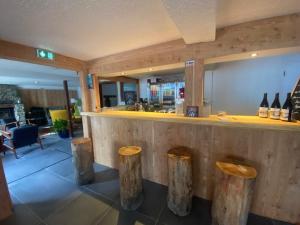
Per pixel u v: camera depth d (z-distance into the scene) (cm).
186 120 190
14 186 235
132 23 153
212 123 175
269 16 146
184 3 100
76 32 171
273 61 360
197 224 160
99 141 296
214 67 417
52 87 901
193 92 194
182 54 196
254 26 155
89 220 169
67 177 260
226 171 140
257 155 164
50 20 144
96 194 212
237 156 174
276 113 167
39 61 223
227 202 139
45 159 341
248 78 389
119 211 181
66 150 399
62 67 257
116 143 272
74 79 622
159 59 213
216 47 175
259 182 167
